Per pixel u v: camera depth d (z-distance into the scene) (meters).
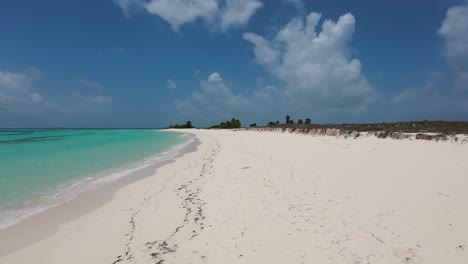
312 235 6.24
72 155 19.80
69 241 6.48
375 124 28.36
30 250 6.08
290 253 5.62
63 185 11.16
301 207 7.84
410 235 5.88
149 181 12.09
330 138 22.44
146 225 7.33
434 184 8.51
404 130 20.23
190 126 131.62
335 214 7.18
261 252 5.73
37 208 8.55
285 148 19.58
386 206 7.32
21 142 32.19
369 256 5.33
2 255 5.88
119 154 21.33
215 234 6.62
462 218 6.36
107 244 6.34
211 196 9.51
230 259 5.55
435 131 17.94
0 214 8.02
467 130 17.03
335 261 5.26
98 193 10.22
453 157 11.28
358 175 10.27
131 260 5.68
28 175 12.61
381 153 13.66
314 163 13.10
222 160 17.16
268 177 11.43
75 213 8.20
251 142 27.27
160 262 5.55
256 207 8.14
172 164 16.62
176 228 7.07
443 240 5.61
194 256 5.73
